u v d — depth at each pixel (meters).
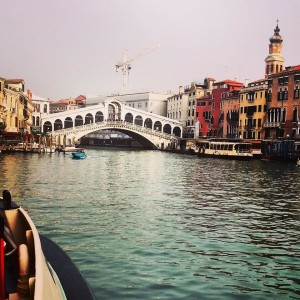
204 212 17.41
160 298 8.59
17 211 5.76
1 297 4.01
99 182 27.52
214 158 64.38
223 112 82.75
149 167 43.56
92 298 5.60
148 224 14.85
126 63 149.75
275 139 62.41
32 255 5.02
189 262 10.81
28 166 37.97
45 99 100.00
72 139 80.56
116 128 86.44
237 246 12.37
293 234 13.95
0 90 56.53
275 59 84.69
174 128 98.56
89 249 11.63
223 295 8.84
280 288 9.30
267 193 23.92
